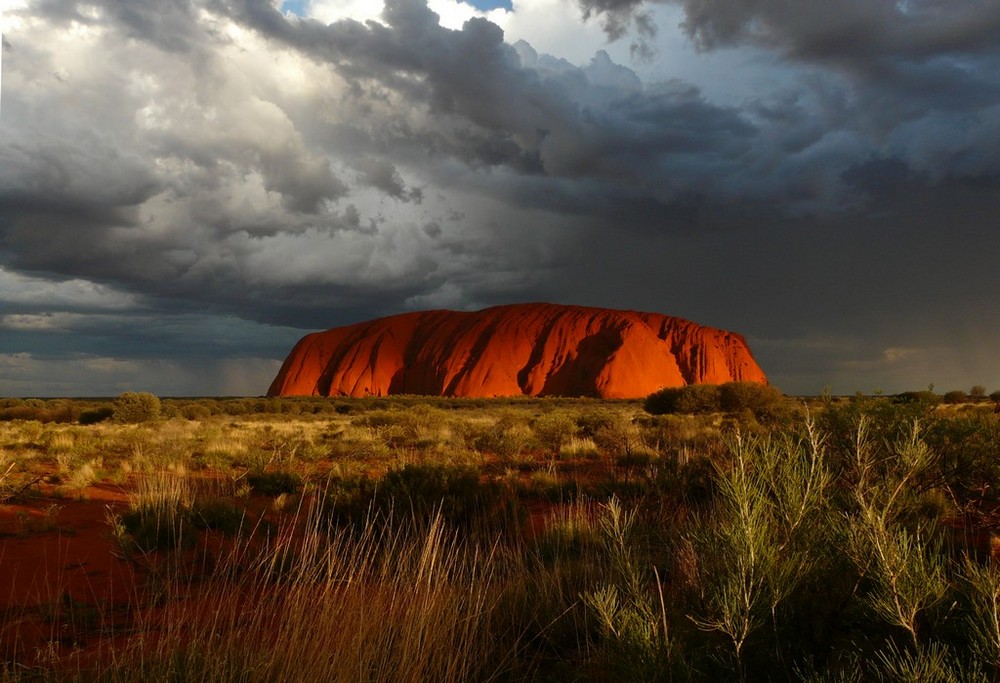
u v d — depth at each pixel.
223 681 2.91
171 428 25.16
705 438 12.12
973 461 5.47
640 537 5.00
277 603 4.43
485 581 4.74
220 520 7.25
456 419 30.08
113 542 6.45
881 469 4.04
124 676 3.05
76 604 4.66
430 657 3.40
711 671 2.52
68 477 11.47
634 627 2.51
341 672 2.98
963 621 2.32
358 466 13.85
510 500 7.63
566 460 14.38
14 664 3.31
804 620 2.64
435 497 7.04
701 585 2.84
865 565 2.54
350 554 5.64
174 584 5.08
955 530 5.21
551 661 3.77
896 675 2.11
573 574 4.76
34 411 37.56
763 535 2.54
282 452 16.06
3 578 5.37
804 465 3.08
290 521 7.48
